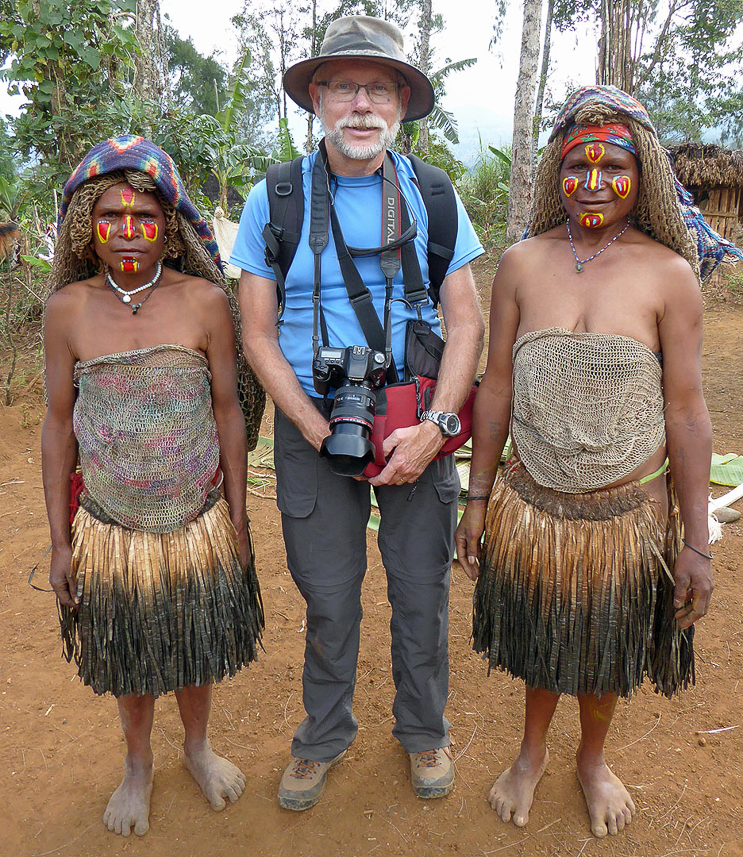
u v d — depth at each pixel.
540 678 1.93
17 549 3.70
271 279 2.10
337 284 2.02
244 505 2.12
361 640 3.00
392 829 2.14
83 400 1.86
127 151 1.74
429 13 16.59
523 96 11.42
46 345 1.90
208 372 1.95
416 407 1.95
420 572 2.12
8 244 6.29
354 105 1.94
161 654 1.96
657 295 1.71
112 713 2.62
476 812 2.19
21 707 2.64
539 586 1.88
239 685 2.75
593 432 1.74
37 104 6.97
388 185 2.03
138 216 1.76
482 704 2.63
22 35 6.47
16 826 2.18
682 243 1.77
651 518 1.84
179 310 1.88
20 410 5.28
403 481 1.90
